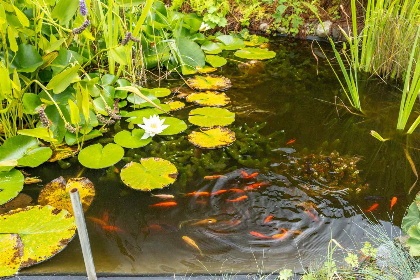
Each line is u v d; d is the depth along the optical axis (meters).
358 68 3.40
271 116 2.67
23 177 2.00
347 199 1.92
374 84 3.16
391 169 2.15
